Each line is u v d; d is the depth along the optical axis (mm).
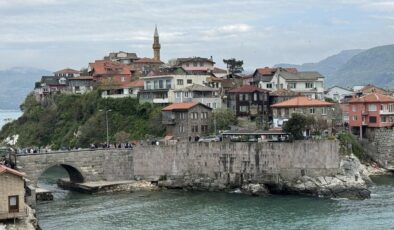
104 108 186875
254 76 195875
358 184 117500
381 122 154500
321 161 121000
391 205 106562
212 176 132000
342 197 116625
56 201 118250
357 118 157500
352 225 91000
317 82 188875
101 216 102312
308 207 107062
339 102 174750
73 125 196625
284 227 91062
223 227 92125
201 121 158000
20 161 124438
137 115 178875
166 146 136375
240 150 128875
